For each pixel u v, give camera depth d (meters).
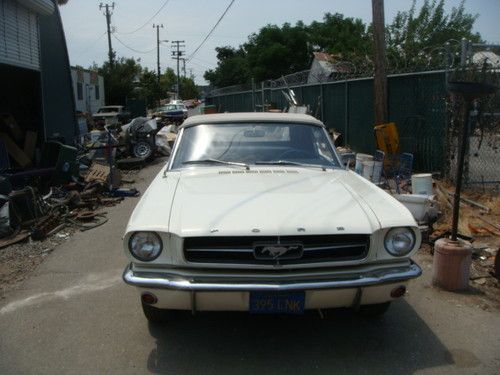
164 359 3.51
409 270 3.29
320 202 3.53
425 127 9.45
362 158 8.73
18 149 10.53
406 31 19.25
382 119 10.09
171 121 34.31
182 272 3.22
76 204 8.02
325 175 4.24
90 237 6.57
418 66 10.95
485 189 7.99
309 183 3.96
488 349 3.57
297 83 17.81
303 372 3.33
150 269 3.27
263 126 4.79
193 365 3.43
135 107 36.69
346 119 13.21
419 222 5.93
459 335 3.77
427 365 3.38
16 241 6.23
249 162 4.50
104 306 4.38
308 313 4.14
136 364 3.46
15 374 3.36
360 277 3.21
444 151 8.67
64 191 8.90
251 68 43.88
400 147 10.29
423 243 5.78
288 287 3.11
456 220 4.55
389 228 3.28
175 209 3.46
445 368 3.34
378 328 3.89
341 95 13.66
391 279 3.22
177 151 4.64
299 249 3.19
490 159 8.65
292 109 15.48
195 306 3.25
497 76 7.66
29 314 4.26
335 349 3.61
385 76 10.03
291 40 41.81
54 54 12.02
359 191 3.82
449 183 8.33
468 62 7.86
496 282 4.72
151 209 3.49
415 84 9.69
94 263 5.53
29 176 9.41
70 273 5.23
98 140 13.37
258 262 3.19
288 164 4.47
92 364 3.47
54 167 9.95
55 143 10.40
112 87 45.41
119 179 10.36
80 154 12.45
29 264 5.55
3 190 6.96
